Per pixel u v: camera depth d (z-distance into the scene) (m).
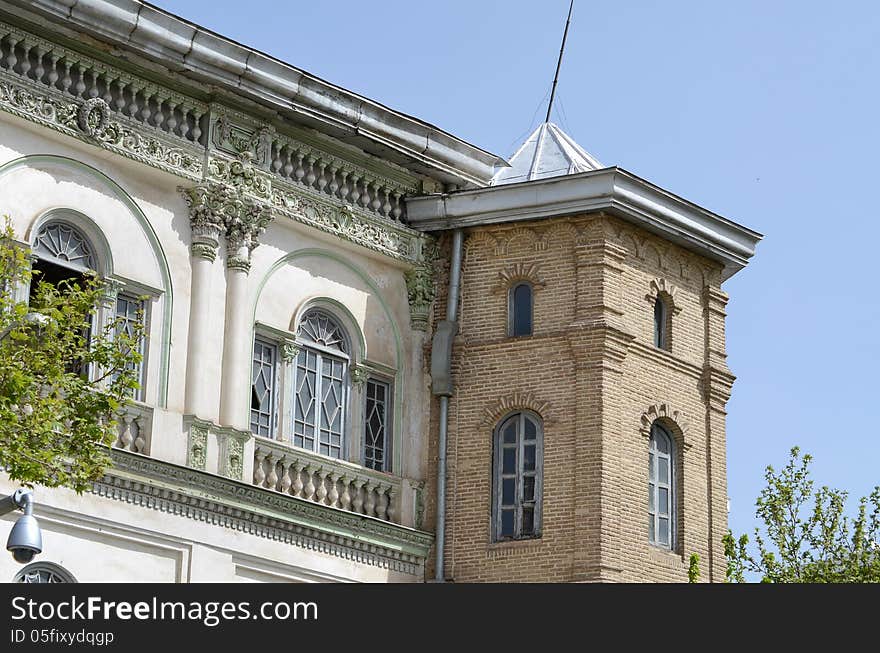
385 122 35.41
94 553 31.08
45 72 31.36
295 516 33.75
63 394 28.31
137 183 32.72
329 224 35.28
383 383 36.25
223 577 32.56
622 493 35.16
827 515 36.16
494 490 35.75
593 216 35.91
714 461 37.28
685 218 36.72
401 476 35.78
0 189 30.72
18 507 23.67
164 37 32.06
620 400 35.53
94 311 26.53
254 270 34.19
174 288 32.91
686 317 37.41
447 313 36.62
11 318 25.19
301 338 35.00
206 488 32.41
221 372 33.28
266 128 34.34
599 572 34.34
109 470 31.11
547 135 38.75
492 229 36.66
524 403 35.75
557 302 35.94
